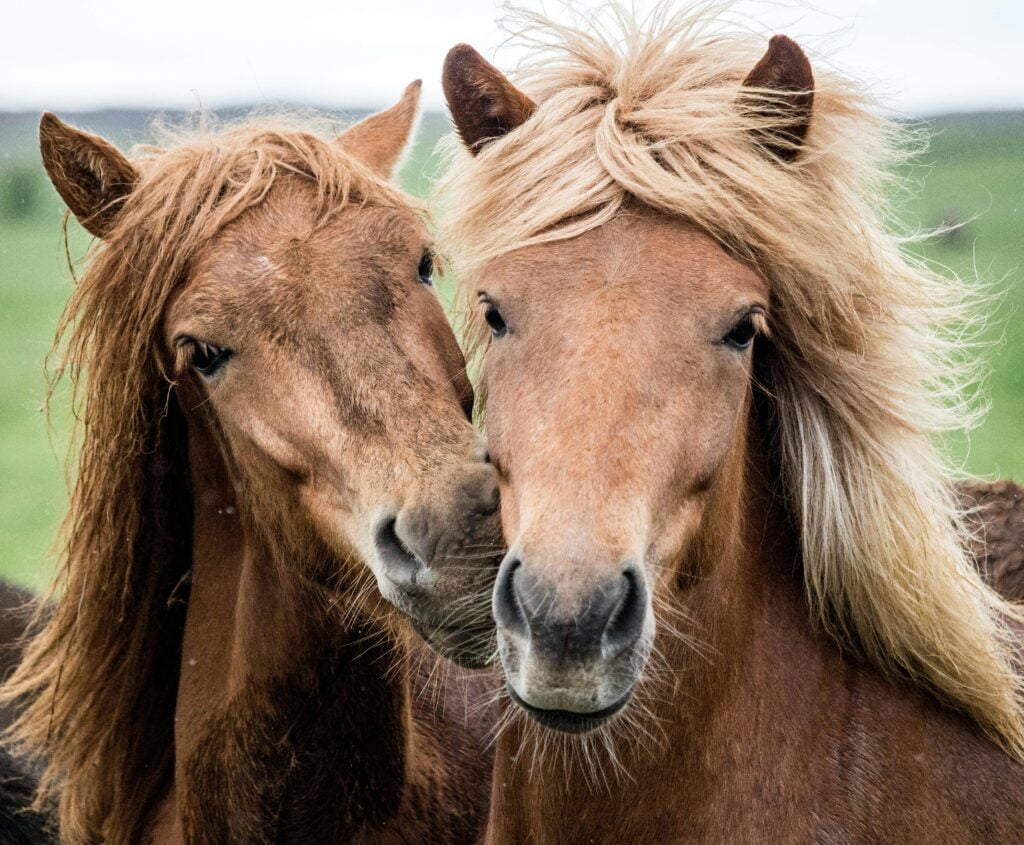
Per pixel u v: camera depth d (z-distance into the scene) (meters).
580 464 3.04
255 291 3.89
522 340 3.33
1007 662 4.32
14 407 23.27
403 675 4.48
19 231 48.66
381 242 4.05
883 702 3.97
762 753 3.80
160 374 4.35
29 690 5.31
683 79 3.66
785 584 4.04
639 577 3.00
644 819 3.75
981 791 3.93
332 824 4.48
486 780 5.16
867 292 3.75
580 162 3.52
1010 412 19.47
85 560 4.57
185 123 4.81
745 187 3.46
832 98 3.72
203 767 4.51
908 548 3.85
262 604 4.30
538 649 2.90
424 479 3.65
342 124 5.26
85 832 5.03
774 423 4.03
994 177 48.28
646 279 3.30
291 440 3.89
